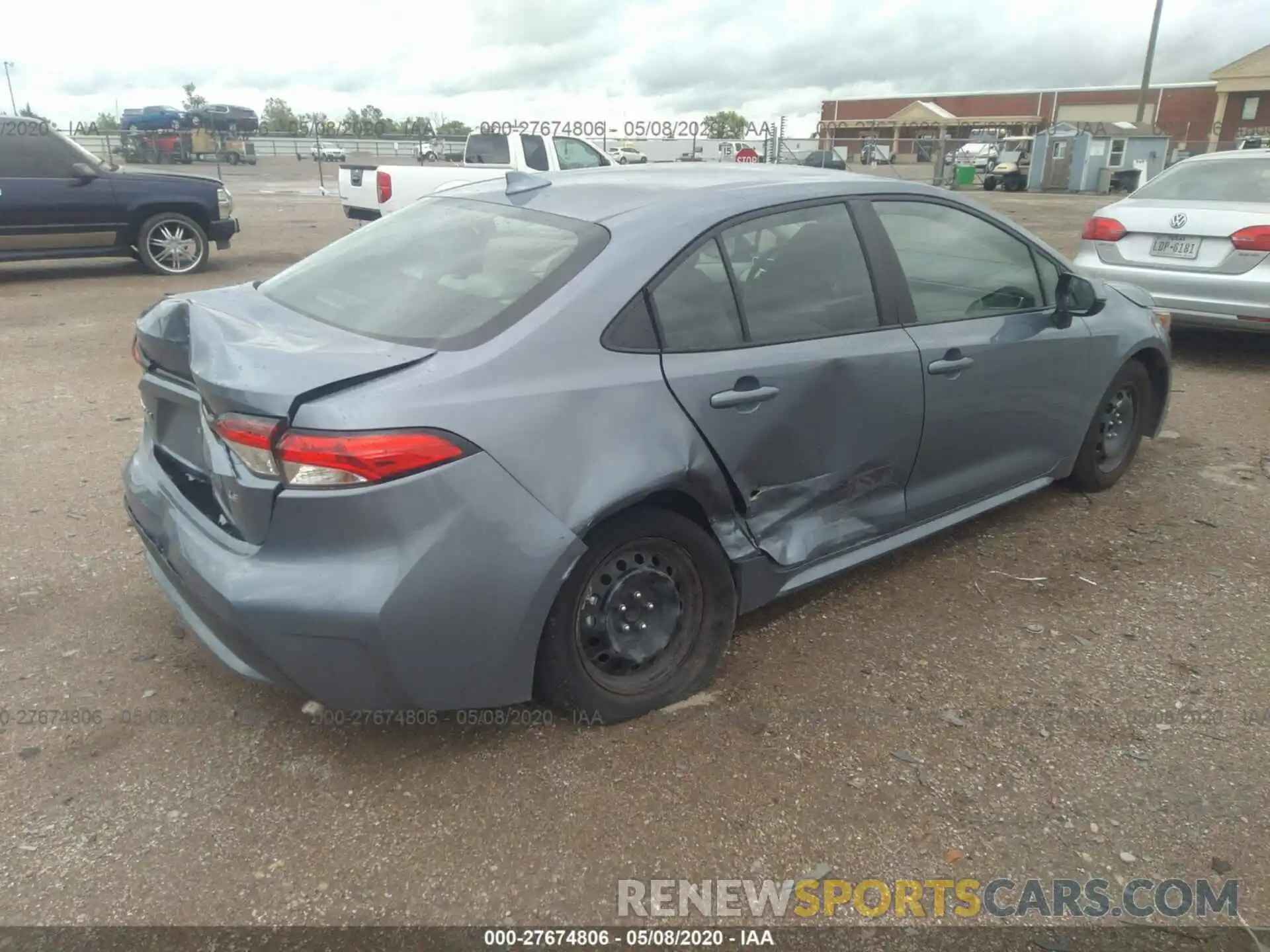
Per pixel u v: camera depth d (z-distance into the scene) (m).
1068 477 4.73
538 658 2.79
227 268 12.13
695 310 3.01
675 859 2.49
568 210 3.21
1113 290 4.77
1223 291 6.87
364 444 2.39
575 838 2.55
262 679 2.66
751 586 3.24
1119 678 3.31
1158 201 7.38
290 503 2.43
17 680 3.17
